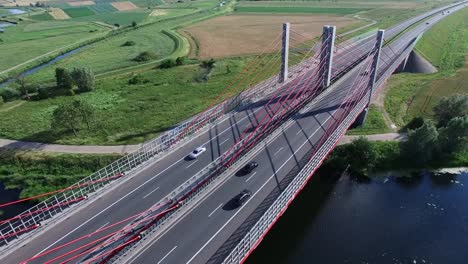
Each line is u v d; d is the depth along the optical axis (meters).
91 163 66.50
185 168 54.47
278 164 53.94
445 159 68.88
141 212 45.19
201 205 45.59
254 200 46.25
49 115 86.81
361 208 57.72
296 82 88.44
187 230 41.62
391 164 68.00
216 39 160.38
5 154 69.62
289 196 44.03
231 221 42.78
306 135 62.38
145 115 85.19
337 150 69.44
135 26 199.38
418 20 182.75
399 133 76.44
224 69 117.62
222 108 75.75
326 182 64.25
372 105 89.81
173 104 91.12
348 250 49.47
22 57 144.25
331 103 75.38
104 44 162.12
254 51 138.50
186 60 128.88
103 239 41.12
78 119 74.38
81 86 102.44
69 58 140.88
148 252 38.75
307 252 49.09
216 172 52.66
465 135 67.31
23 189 62.50
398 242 50.88
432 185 63.25
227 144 60.88
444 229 53.25
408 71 121.81
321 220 54.97
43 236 41.78
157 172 53.62
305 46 142.00
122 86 106.19
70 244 40.53
